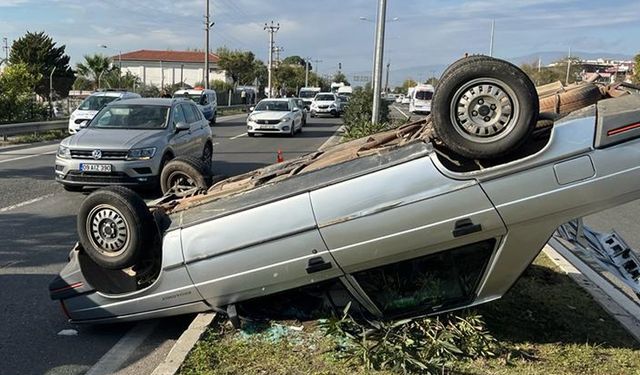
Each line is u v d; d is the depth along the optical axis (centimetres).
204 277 451
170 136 1155
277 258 432
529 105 386
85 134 1111
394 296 445
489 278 424
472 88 392
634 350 445
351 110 2394
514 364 415
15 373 428
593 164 391
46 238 796
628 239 859
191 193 559
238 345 441
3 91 2556
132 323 523
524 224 402
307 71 10469
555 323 489
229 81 9119
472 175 399
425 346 418
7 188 1146
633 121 389
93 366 443
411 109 4869
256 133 2619
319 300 484
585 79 541
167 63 10719
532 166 394
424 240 410
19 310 548
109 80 6219
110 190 486
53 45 6531
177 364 408
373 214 410
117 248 488
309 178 431
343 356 414
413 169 407
